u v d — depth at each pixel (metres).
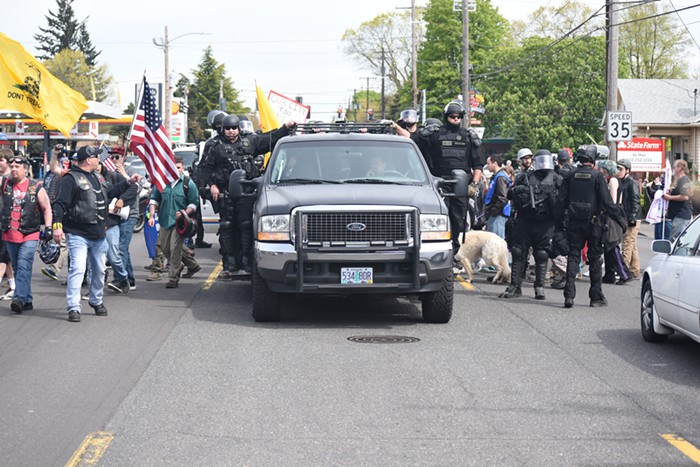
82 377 9.12
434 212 11.80
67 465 6.43
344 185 12.31
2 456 6.63
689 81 64.00
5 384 8.84
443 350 10.54
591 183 13.96
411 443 6.96
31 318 12.69
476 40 86.19
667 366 9.85
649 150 30.95
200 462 6.49
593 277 14.24
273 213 11.69
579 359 10.16
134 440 7.01
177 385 8.77
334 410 7.89
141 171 32.47
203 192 15.68
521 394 8.51
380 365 9.69
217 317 12.82
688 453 6.75
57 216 12.18
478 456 6.65
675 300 10.23
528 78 78.81
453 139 14.69
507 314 13.34
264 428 7.34
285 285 11.64
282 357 10.05
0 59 17.34
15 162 12.95
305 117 20.83
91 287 12.93
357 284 11.54
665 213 19.62
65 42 126.75
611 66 28.80
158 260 17.12
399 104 96.94
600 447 6.89
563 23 86.25
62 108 17.89
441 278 11.88
